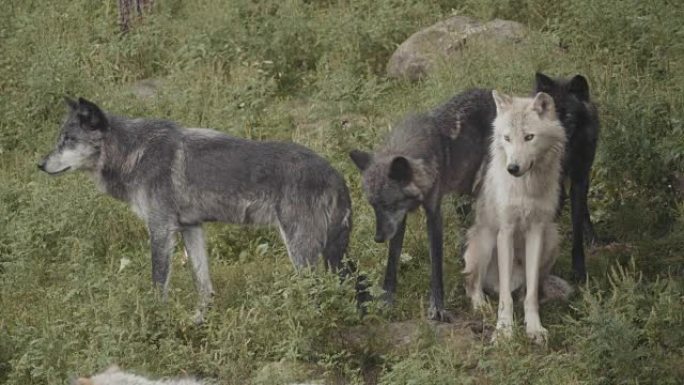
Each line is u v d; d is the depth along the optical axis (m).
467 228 15.17
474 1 22.08
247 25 22.05
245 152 13.66
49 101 19.66
